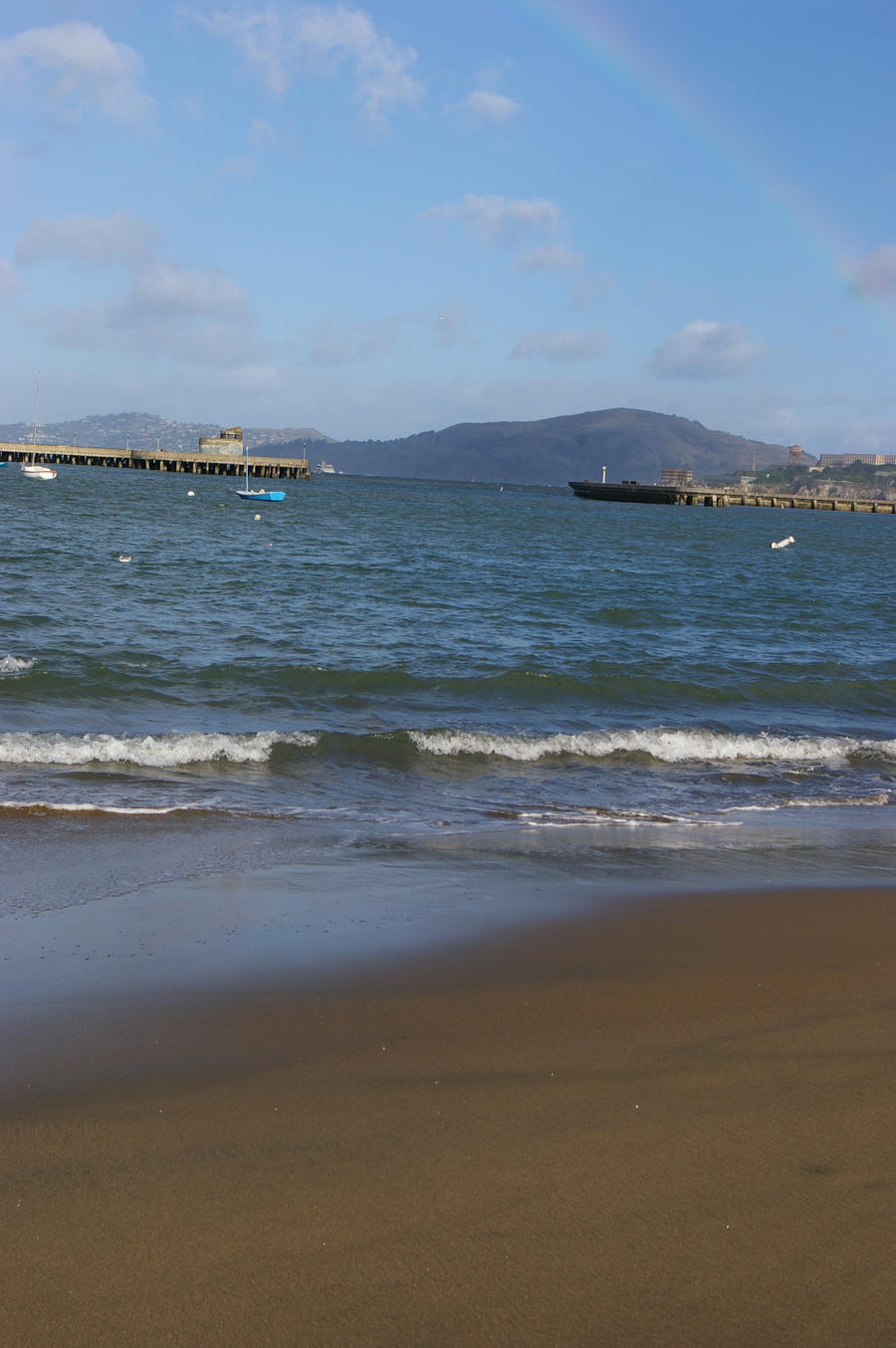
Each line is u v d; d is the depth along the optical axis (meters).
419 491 168.88
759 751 12.84
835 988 5.51
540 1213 3.34
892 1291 3.01
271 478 168.25
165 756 11.02
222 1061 4.44
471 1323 2.86
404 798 10.13
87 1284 2.97
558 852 8.37
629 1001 5.25
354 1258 3.10
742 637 23.91
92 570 29.47
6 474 114.62
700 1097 4.14
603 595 31.03
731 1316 2.90
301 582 30.20
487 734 12.52
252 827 8.73
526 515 94.06
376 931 6.31
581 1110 4.02
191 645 18.53
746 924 6.66
